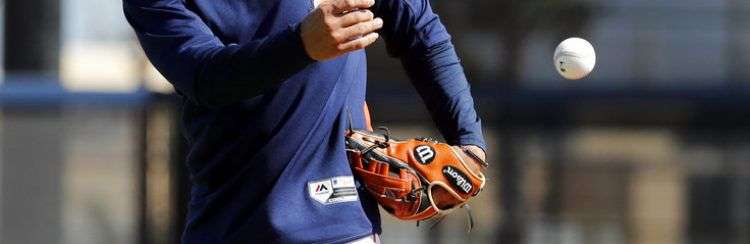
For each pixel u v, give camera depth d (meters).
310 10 9.63
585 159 22.39
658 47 22.89
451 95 10.82
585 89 22.61
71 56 37.16
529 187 22.22
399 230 22.03
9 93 21.27
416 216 10.43
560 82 22.64
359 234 9.89
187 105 9.95
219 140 9.72
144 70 22.30
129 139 21.33
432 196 10.37
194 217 10.07
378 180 10.08
